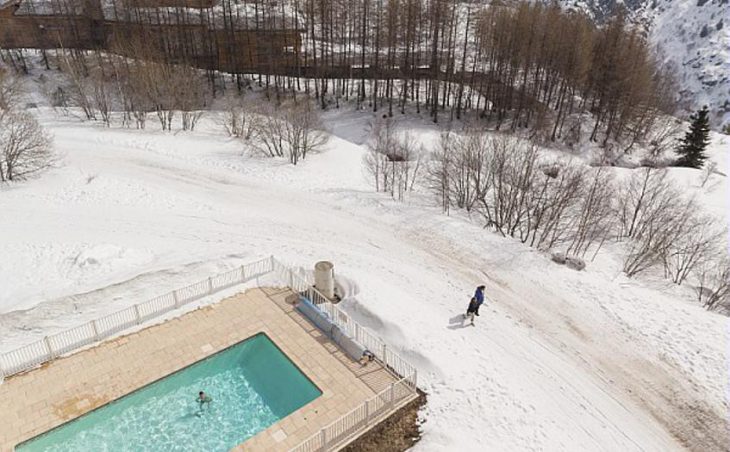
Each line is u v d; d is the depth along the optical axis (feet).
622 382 68.69
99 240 93.04
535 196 116.67
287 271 84.74
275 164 132.67
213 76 201.57
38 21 201.16
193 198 112.57
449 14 208.85
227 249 93.25
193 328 73.41
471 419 61.93
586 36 201.57
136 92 151.23
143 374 65.26
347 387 64.69
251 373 67.31
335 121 192.54
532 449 58.80
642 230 113.80
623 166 186.19
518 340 75.15
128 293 78.18
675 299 90.53
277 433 58.13
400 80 223.10
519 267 93.25
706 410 64.95
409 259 94.38
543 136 190.90
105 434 58.18
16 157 111.86
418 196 122.21
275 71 203.10
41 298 76.84
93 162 126.21
